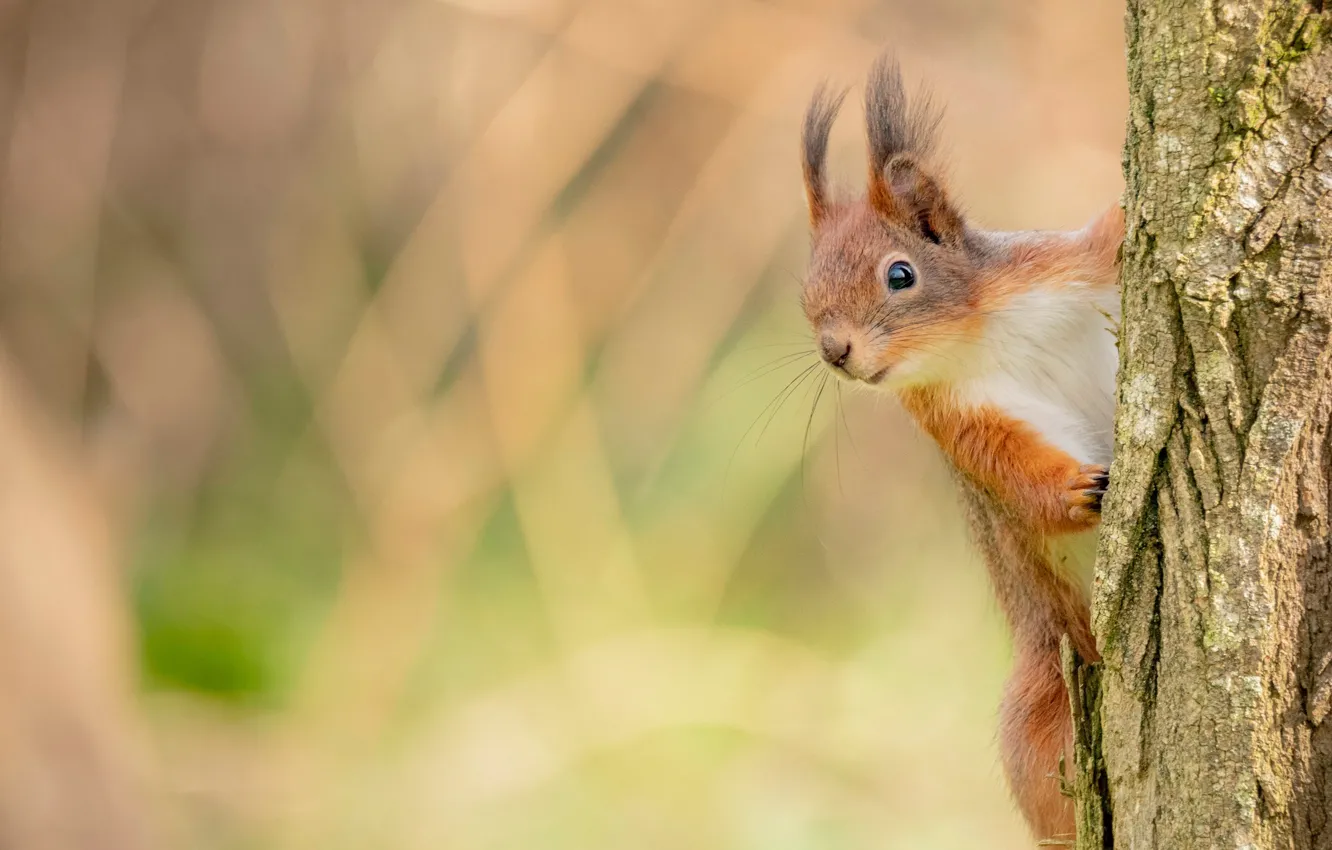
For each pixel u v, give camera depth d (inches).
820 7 529.0
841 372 278.5
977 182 524.4
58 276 611.8
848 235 284.4
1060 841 251.0
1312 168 165.9
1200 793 170.6
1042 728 270.2
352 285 635.5
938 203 279.9
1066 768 221.0
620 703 513.0
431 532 549.0
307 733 512.4
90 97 610.9
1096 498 245.4
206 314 692.7
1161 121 175.0
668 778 489.1
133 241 647.8
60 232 609.6
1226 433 169.6
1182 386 173.6
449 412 564.7
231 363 674.8
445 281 565.9
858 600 563.2
